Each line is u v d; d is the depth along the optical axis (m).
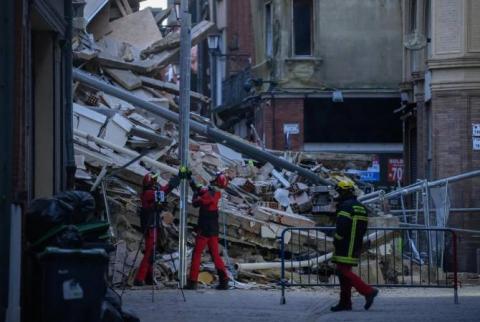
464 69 58.09
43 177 32.94
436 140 58.84
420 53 65.69
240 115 93.62
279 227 44.44
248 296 36.28
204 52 109.88
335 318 28.78
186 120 39.66
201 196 39.00
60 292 21.52
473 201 57.78
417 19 64.62
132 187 44.75
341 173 57.81
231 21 100.00
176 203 44.25
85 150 45.00
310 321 28.25
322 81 80.19
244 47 95.75
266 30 84.19
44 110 33.00
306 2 80.31
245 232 44.09
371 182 80.00
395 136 80.44
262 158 53.72
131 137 48.53
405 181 71.75
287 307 32.22
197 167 49.00
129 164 43.97
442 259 45.22
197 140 57.78
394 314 29.91
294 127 79.69
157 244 42.00
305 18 80.38
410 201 65.19
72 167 35.09
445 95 58.59
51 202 24.23
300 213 49.84
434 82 58.78
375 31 80.50
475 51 58.00
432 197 50.06
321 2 80.19
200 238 38.81
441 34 58.44
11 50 24.50
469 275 47.19
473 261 56.25
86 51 57.97
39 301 23.06
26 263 24.73
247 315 29.80
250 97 84.75
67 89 35.03
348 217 30.91
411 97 68.88
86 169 44.09
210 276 40.97
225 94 97.12
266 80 81.56
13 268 23.78
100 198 42.31
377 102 80.38
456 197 57.78
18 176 24.83
